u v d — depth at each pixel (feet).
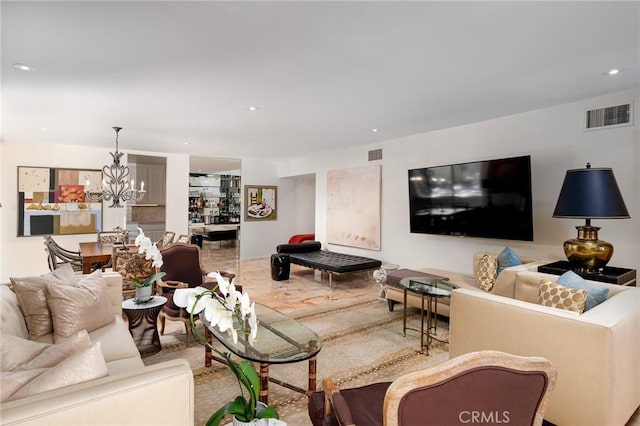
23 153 19.79
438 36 7.34
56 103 12.06
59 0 5.92
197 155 25.29
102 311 8.20
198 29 7.02
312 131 16.76
